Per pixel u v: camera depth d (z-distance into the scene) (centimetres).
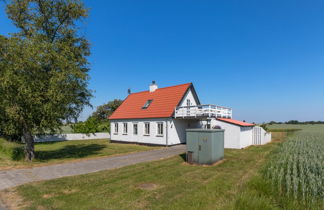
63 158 1366
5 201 545
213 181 721
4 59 1075
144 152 1548
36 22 1348
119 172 861
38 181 724
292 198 562
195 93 2431
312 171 822
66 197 570
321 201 549
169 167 960
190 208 496
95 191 621
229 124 1786
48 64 1167
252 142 2142
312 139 2347
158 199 557
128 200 549
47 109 1090
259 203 499
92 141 2856
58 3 1376
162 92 2452
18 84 1031
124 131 2505
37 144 2489
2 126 1274
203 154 1025
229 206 491
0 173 848
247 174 823
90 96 1509
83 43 1514
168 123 2014
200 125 2477
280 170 785
